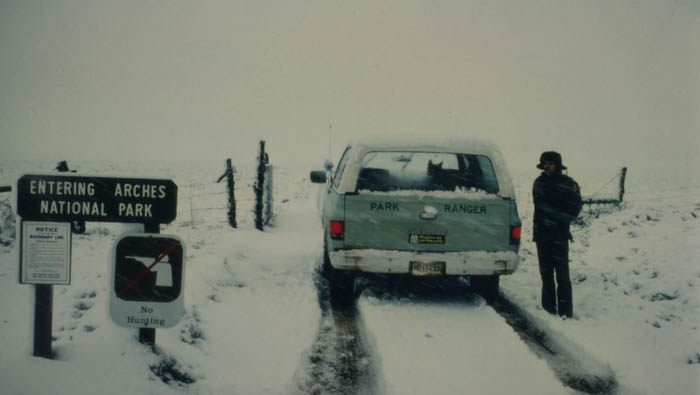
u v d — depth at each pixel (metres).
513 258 6.26
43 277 3.69
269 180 13.98
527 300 6.77
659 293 6.81
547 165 6.20
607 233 11.56
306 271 8.28
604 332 5.53
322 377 4.52
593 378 4.48
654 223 12.32
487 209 6.27
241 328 5.58
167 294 3.84
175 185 3.80
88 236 9.83
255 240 10.75
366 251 6.24
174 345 4.57
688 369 4.61
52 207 3.67
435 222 6.26
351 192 6.31
